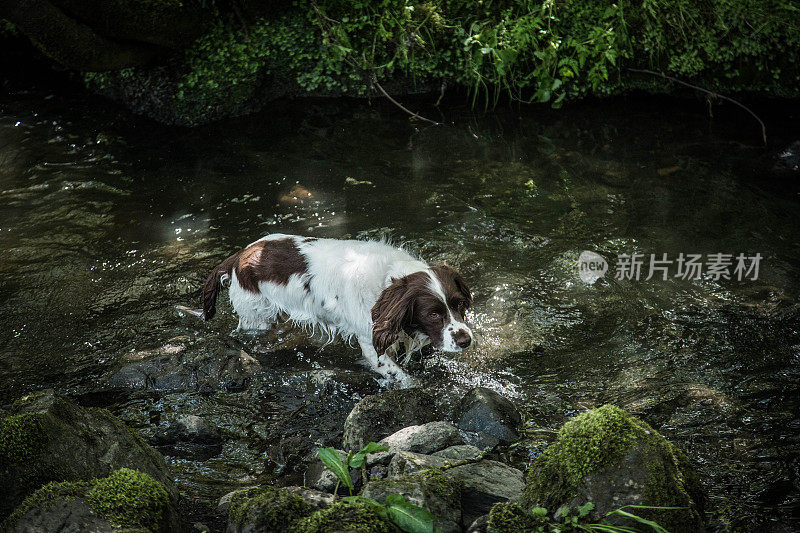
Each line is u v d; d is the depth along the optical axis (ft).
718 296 18.65
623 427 10.95
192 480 13.29
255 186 24.94
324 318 17.13
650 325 17.71
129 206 23.82
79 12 27.68
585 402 15.26
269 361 17.13
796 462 13.14
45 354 17.17
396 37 31.48
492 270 20.07
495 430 14.21
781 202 23.02
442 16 32.07
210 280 17.92
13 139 28.50
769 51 31.45
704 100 31.53
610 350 16.94
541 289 19.27
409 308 15.28
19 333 17.89
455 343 15.03
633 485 10.37
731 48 31.53
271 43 31.58
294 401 15.70
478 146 27.76
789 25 31.60
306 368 16.90
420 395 15.05
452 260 20.53
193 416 14.60
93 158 27.04
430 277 15.35
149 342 17.60
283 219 22.86
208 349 16.81
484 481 12.03
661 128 29.09
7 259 20.92
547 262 20.38
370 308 16.24
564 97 31.48
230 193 24.50
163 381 16.08
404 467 12.23
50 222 22.89
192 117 29.63
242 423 14.97
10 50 35.22
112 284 19.84
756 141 27.63
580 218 22.58
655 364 16.35
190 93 29.91
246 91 30.45
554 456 11.16
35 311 18.74
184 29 30.35
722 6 32.19
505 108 31.17
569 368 16.42
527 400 15.44
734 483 12.69
